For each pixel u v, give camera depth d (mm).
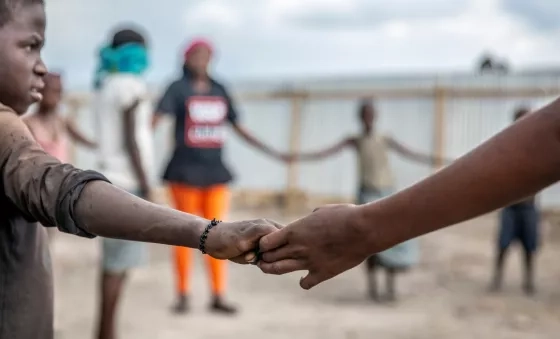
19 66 1505
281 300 6469
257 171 12719
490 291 6953
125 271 4277
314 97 12305
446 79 11617
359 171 6578
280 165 12578
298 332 5426
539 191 1271
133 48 4480
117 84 4473
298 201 12422
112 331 4305
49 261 1676
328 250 1455
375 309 6188
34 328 1604
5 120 1459
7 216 1515
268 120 12617
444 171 1319
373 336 5348
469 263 8344
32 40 1521
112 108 4449
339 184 12258
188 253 5898
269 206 12578
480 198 1279
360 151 6559
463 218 1312
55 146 4816
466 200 1289
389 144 6891
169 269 7773
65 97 12977
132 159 4461
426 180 1339
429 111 11719
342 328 5551
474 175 1276
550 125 1228
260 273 7625
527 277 6934
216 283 5953
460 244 9500
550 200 11070
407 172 11773
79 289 6848
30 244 1575
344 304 6355
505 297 6703
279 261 1497
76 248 9016
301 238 1457
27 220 1521
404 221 1355
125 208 1381
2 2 1481
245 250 1479
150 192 4625
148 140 4621
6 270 1536
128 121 4430
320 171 12352
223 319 5762
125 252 4238
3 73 1496
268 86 12547
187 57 5508
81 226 1385
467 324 5730
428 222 1335
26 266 1568
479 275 7703
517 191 1262
